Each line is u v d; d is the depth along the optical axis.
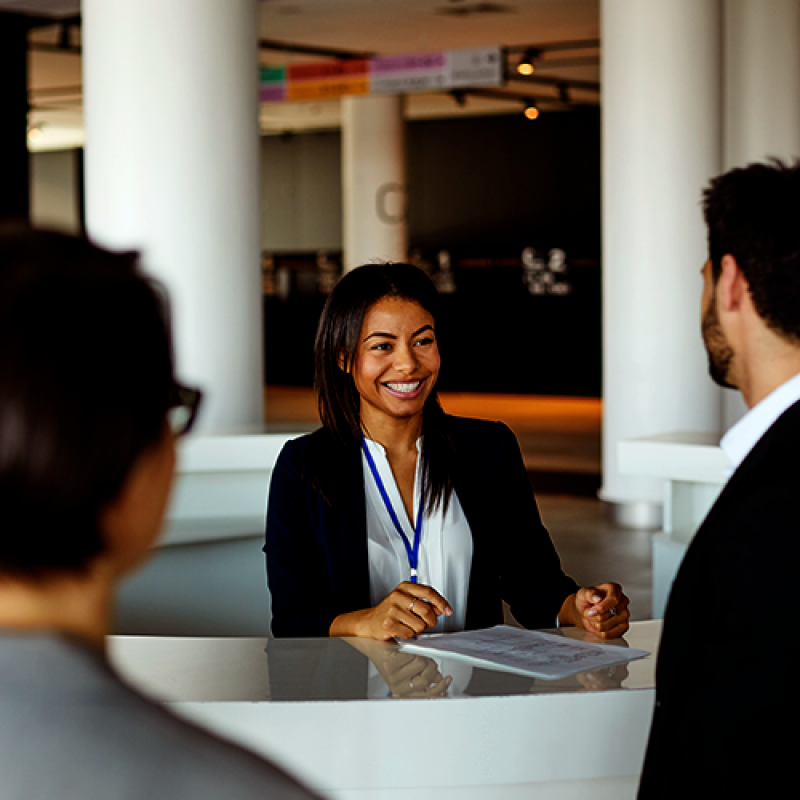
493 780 1.53
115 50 4.94
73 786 0.48
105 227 5.02
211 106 5.02
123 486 0.57
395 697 1.52
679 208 6.72
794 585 0.95
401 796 1.54
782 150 7.80
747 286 1.11
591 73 12.39
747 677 0.96
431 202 16.34
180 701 1.50
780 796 0.96
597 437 11.20
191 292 5.00
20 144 9.04
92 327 0.55
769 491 0.99
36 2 8.53
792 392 1.10
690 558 1.07
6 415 0.53
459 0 9.16
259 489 3.92
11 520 0.53
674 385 6.77
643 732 1.56
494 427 2.30
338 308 2.12
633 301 6.81
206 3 4.98
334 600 2.10
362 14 9.69
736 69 7.88
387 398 2.10
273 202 17.59
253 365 5.22
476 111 15.67
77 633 0.56
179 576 3.52
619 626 1.95
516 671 1.65
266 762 0.54
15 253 0.56
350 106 13.23
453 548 2.16
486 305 15.98
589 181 15.27
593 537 6.63
